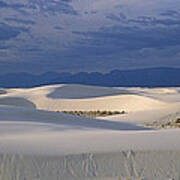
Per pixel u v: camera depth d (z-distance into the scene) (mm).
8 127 16953
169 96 102812
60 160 10461
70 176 9734
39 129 17000
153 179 9781
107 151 11258
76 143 12508
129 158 10875
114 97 96938
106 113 79688
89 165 10359
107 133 15648
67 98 101500
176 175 10023
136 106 87375
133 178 9781
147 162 10680
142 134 15008
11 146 11406
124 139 13477
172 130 17344
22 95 108000
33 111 29734
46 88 121438
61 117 29172
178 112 52156
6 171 9641
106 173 10016
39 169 9883
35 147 11500
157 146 11891
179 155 11039
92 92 116000
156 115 53156
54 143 12438
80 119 30047
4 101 97312
